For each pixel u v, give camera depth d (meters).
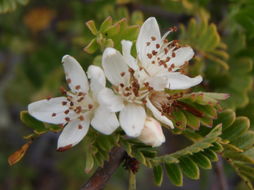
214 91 0.09
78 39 0.11
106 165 0.06
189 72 0.09
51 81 0.13
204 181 0.13
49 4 0.15
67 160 0.15
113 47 0.07
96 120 0.06
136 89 0.06
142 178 0.17
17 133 0.16
